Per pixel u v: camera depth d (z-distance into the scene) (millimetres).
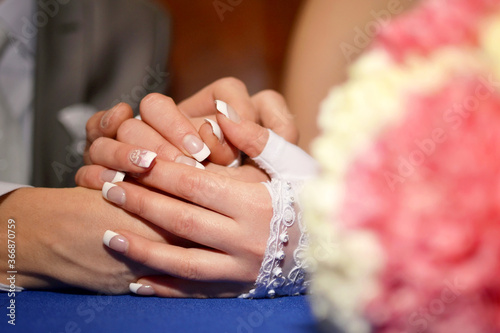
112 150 726
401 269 553
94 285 711
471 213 535
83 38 952
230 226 690
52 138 921
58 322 642
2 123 917
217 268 692
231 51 1154
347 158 569
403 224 552
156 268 695
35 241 716
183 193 700
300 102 847
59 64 937
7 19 917
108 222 711
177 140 733
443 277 542
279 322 644
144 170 709
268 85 1118
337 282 565
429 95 564
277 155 723
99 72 955
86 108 937
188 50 1160
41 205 725
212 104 817
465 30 576
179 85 1165
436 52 575
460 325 549
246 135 725
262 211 690
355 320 565
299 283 704
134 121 752
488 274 530
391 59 579
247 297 702
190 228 693
